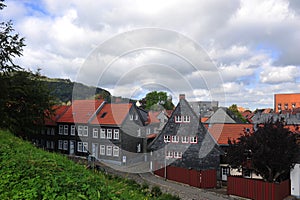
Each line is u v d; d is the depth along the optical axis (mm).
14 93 17750
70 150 22641
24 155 6117
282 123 14828
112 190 4566
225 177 17234
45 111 21609
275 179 14461
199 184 15391
